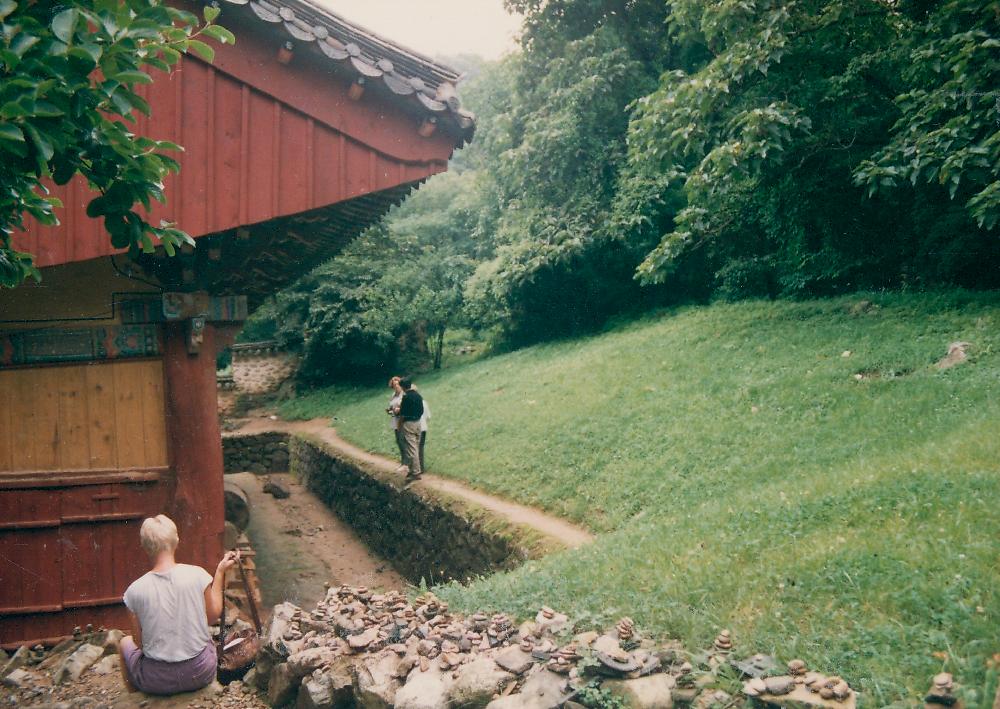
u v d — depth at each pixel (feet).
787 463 29.99
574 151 77.71
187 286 28.27
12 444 27.25
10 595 26.89
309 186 26.81
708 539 20.54
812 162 51.83
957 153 35.65
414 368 102.06
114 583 27.53
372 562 48.73
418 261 102.53
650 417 41.47
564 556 24.49
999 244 44.80
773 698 11.08
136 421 28.17
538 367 67.51
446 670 14.57
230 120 26.27
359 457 58.13
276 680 17.24
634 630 14.05
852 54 48.85
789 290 58.13
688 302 71.92
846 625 13.61
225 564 17.25
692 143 47.96
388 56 26.94
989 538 15.81
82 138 12.25
